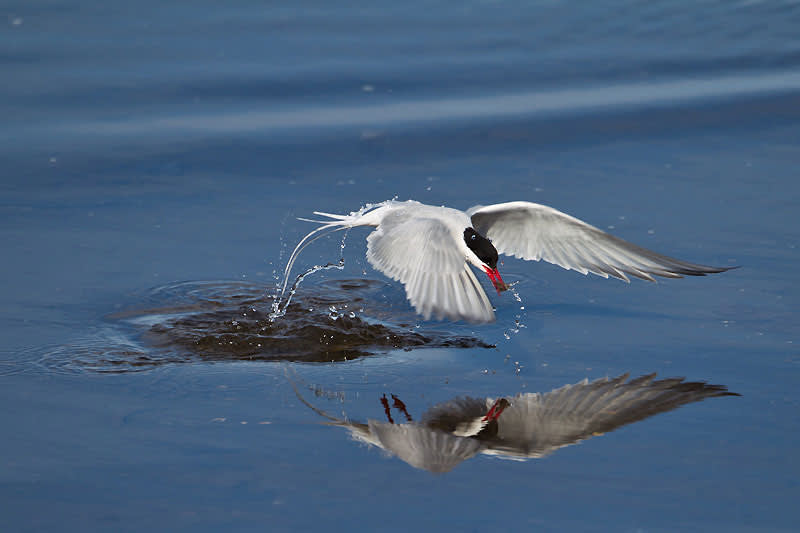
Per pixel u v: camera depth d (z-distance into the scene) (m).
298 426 8.85
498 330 11.23
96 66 20.33
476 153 17.20
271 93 19.66
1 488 7.75
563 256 11.16
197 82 19.91
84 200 14.95
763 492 7.75
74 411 9.06
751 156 16.86
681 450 8.43
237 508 7.50
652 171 16.33
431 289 9.48
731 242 13.38
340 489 7.79
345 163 16.70
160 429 8.73
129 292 12.08
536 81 20.80
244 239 13.82
